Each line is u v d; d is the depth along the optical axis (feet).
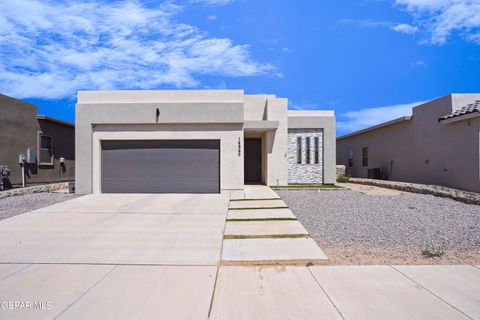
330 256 15.88
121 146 39.32
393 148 55.83
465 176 37.81
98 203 31.07
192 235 19.76
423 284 12.39
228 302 11.01
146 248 17.24
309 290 11.93
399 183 45.47
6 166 42.37
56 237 19.27
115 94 39.55
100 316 10.00
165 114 38.60
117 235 19.76
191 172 39.09
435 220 23.59
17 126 45.09
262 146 54.49
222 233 20.21
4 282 12.70
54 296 11.43
